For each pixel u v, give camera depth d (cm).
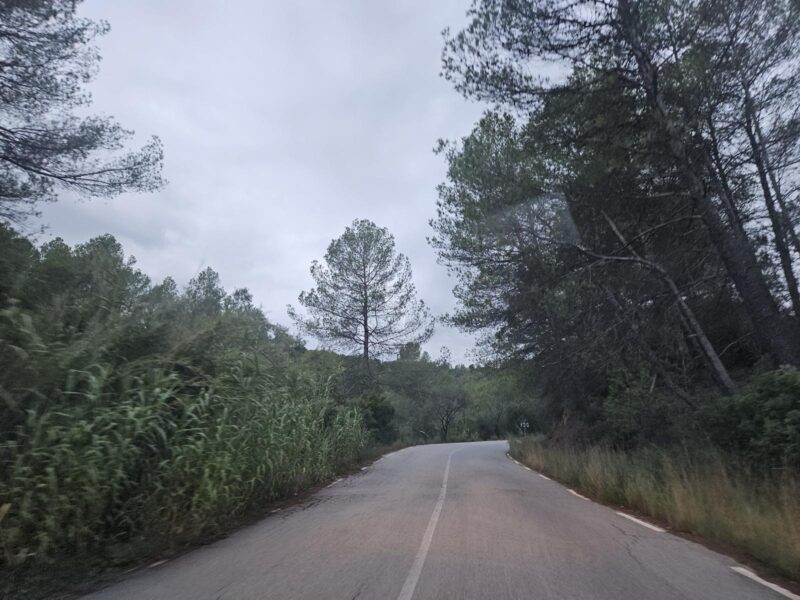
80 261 1125
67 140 1422
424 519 1100
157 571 741
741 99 1642
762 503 998
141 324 1072
